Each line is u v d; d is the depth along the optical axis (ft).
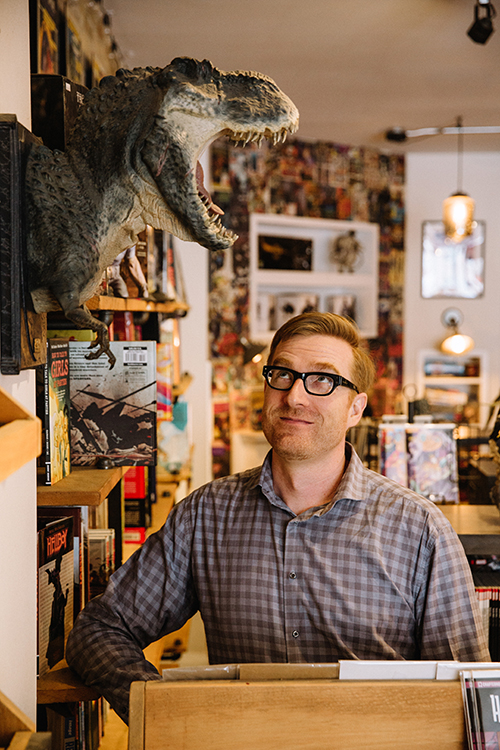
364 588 4.21
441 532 4.33
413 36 10.78
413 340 18.95
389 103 14.35
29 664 3.61
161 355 9.64
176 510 4.79
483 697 2.90
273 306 17.84
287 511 4.41
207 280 16.15
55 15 6.92
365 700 2.90
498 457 7.05
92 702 5.04
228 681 2.94
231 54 11.68
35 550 3.77
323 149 17.53
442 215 18.78
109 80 3.26
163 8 9.77
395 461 7.91
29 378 3.67
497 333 19.10
